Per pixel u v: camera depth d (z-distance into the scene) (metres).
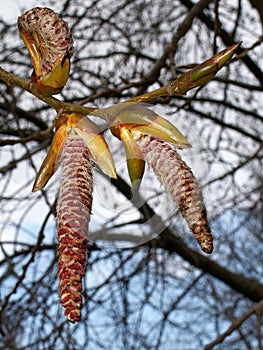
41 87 0.20
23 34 0.20
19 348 0.52
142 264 0.60
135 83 0.42
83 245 0.17
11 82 0.21
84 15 0.61
